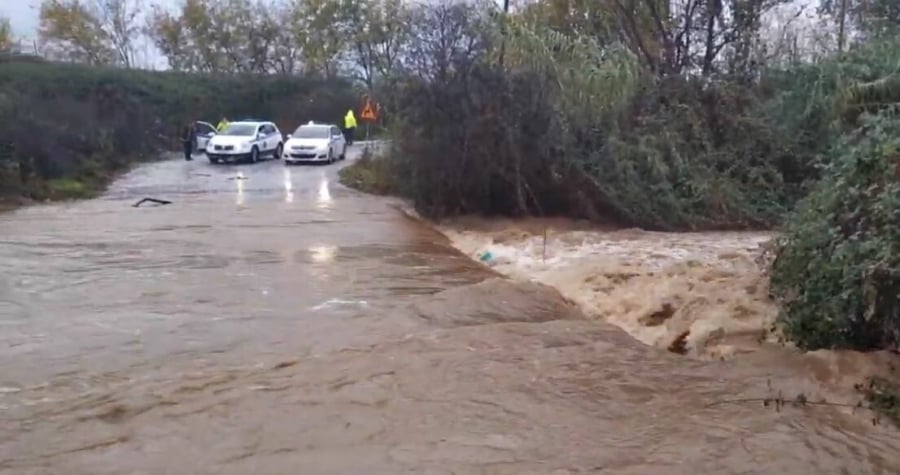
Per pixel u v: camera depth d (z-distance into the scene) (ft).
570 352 25.96
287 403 21.34
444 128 60.85
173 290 34.81
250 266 40.55
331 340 27.25
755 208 61.11
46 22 181.78
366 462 17.97
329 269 40.04
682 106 65.36
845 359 24.13
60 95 122.83
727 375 23.80
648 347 26.84
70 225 56.29
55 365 24.66
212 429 19.72
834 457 18.22
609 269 39.58
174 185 87.61
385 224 58.29
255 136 115.96
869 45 64.39
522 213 61.62
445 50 61.00
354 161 108.06
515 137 59.98
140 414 20.67
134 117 122.42
